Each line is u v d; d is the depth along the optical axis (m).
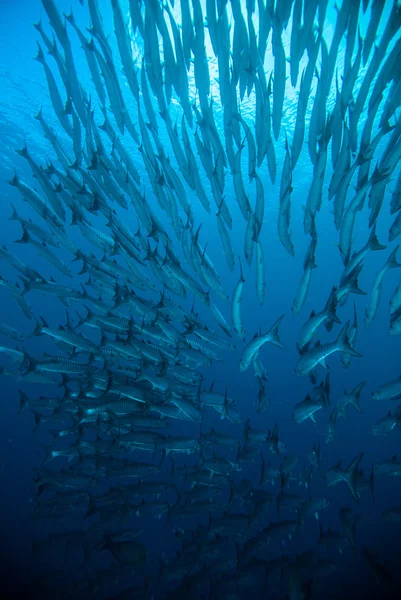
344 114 4.75
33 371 7.69
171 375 7.40
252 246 5.83
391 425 6.93
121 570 8.07
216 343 7.04
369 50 4.50
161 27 5.12
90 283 7.83
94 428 7.90
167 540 11.98
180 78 5.49
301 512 7.68
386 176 4.59
